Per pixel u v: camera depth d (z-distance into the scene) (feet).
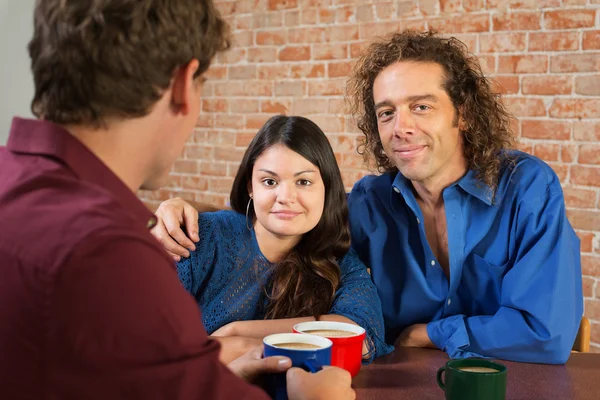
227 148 11.09
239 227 4.75
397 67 4.52
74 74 2.20
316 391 2.93
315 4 10.00
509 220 4.67
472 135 4.64
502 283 4.60
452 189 4.72
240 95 10.85
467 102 4.59
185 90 2.41
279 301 4.60
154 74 2.27
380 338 4.33
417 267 4.90
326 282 4.64
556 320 4.24
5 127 10.40
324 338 3.36
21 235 2.00
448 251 4.83
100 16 2.17
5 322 1.94
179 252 4.55
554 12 8.44
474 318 4.44
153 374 1.99
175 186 11.68
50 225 2.00
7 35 10.19
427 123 4.45
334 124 10.01
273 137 4.42
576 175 8.54
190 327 2.11
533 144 8.75
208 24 2.44
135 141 2.37
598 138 8.36
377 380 3.79
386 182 5.07
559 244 4.40
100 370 1.94
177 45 2.29
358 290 4.60
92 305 1.91
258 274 4.68
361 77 5.01
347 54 9.82
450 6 9.02
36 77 2.29
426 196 4.86
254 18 10.57
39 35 2.27
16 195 2.15
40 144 2.25
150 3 2.22
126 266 1.97
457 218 4.73
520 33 8.65
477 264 4.75
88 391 1.96
